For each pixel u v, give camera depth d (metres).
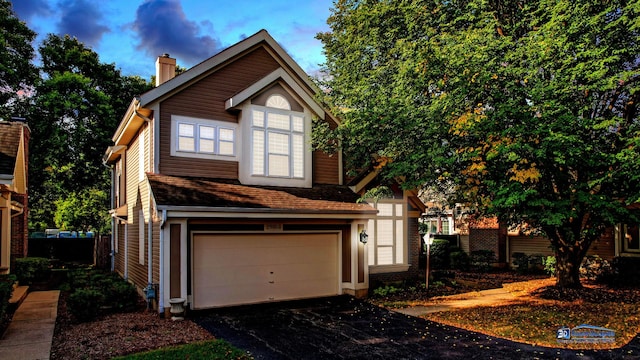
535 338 9.14
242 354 7.82
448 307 12.30
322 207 12.79
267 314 11.19
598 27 10.02
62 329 9.65
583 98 10.93
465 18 11.61
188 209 10.61
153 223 12.03
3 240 13.51
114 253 20.61
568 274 14.67
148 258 12.27
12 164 10.88
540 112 10.54
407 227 16.17
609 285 16.27
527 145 9.55
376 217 15.45
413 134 12.31
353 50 14.52
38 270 17.97
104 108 25.86
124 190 17.56
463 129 10.95
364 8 14.11
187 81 12.54
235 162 13.30
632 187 10.78
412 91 11.77
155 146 12.07
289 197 12.87
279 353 7.98
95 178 29.67
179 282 10.87
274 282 12.74
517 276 19.45
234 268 12.09
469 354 8.08
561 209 10.66
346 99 13.77
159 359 7.38
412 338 9.11
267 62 14.36
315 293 13.47
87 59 27.19
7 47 24.14
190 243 11.36
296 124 14.12
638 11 8.93
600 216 11.71
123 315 10.95
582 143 9.87
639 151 9.79
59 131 25.02
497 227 22.11
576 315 11.16
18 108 24.58
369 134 12.72
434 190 13.97
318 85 14.91
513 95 10.86
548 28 10.05
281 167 13.73
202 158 12.76
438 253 23.22
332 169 15.16
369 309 11.96
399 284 15.22
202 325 9.93
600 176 10.82
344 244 14.10
